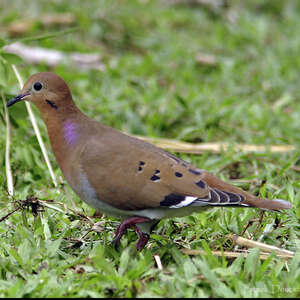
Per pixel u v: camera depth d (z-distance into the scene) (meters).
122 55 19.23
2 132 12.67
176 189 8.37
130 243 9.20
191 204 8.34
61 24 19.73
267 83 17.56
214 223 9.42
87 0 21.58
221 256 8.69
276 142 13.93
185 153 13.09
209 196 8.34
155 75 17.72
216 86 17.45
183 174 8.47
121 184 8.42
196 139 14.14
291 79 17.86
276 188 11.24
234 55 19.62
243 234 9.25
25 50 17.12
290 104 16.58
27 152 11.91
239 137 14.38
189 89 16.61
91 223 9.54
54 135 9.18
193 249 8.93
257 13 23.61
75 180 8.78
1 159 11.91
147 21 21.23
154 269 8.07
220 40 20.38
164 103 15.31
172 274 8.05
